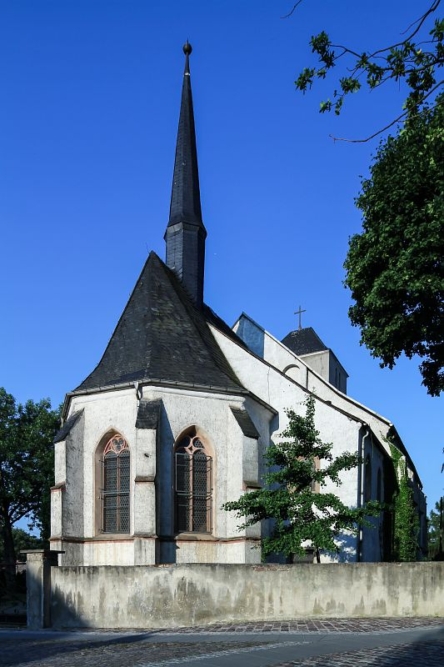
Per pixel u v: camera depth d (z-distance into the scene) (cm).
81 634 1800
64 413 2927
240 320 4244
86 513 2612
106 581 1959
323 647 1287
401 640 1358
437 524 9094
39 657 1345
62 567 2002
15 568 5156
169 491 2528
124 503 2588
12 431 5247
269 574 1900
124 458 2623
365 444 3052
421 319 2258
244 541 2525
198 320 3297
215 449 2650
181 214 3634
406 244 2225
